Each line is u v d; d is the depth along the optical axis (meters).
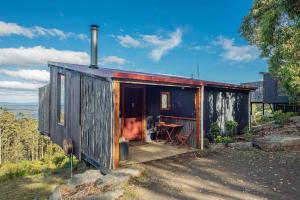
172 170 6.12
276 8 9.20
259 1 11.52
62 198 4.83
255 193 4.70
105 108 6.26
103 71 6.25
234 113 11.14
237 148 8.62
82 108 7.57
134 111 9.82
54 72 10.19
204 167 6.41
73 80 8.27
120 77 5.89
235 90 11.22
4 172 13.12
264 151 8.27
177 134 9.50
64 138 8.98
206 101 9.74
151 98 10.37
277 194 4.63
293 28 8.13
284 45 7.95
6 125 51.91
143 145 9.08
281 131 10.91
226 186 5.08
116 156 6.00
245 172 6.00
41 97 12.14
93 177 5.72
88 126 7.17
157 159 7.05
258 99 21.20
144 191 4.82
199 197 4.53
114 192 4.62
